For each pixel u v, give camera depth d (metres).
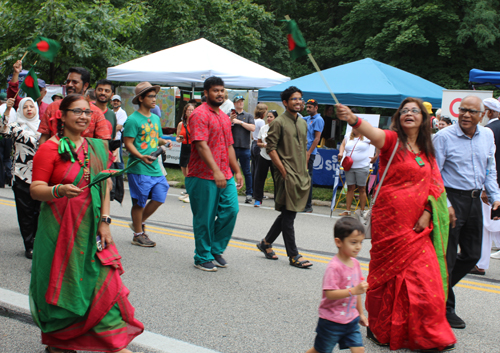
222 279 4.93
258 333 3.64
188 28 25.28
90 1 17.22
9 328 3.58
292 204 5.36
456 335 3.82
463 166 4.22
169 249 6.03
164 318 3.86
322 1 30.20
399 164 3.47
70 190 2.80
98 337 2.89
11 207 8.34
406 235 3.40
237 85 12.46
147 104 5.91
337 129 13.27
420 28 22.59
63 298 2.83
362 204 8.80
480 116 4.19
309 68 28.73
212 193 5.08
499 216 5.41
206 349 3.34
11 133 5.20
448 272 4.07
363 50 25.38
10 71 16.72
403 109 3.51
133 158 5.88
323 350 2.87
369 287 3.53
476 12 21.70
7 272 4.80
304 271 5.34
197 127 4.90
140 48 26.00
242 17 26.59
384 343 3.46
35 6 16.34
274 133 5.30
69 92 4.81
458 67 23.83
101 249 2.96
